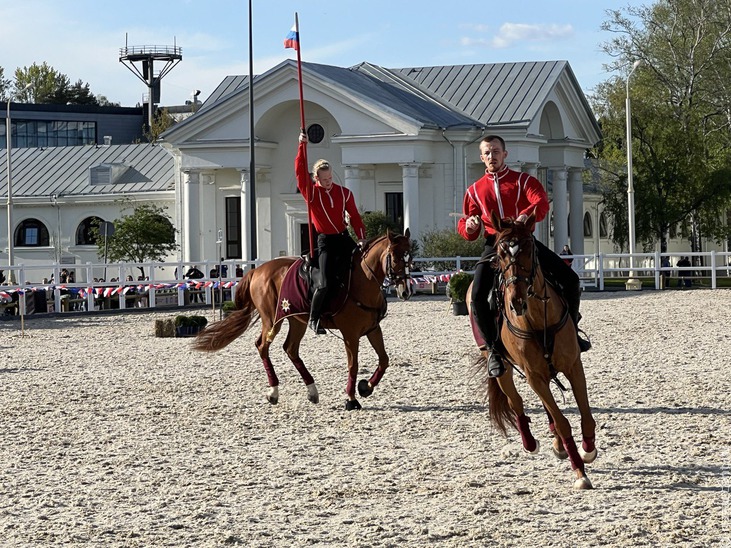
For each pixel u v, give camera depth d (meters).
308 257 14.69
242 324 15.79
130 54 109.00
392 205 52.78
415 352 20.72
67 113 107.44
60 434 12.98
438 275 41.25
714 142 59.72
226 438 12.55
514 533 8.29
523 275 9.41
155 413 14.34
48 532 8.55
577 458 9.73
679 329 24.56
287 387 16.50
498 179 10.71
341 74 55.41
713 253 42.22
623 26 59.94
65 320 32.75
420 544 8.06
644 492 9.50
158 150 64.31
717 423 12.66
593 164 66.81
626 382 16.03
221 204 55.72
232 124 53.44
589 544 7.99
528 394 15.05
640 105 57.12
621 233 57.53
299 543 8.16
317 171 14.52
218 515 9.03
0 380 18.11
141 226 53.19
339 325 14.39
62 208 61.22
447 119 52.84
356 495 9.63
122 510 9.27
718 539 8.04
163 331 26.08
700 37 58.28
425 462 10.88
